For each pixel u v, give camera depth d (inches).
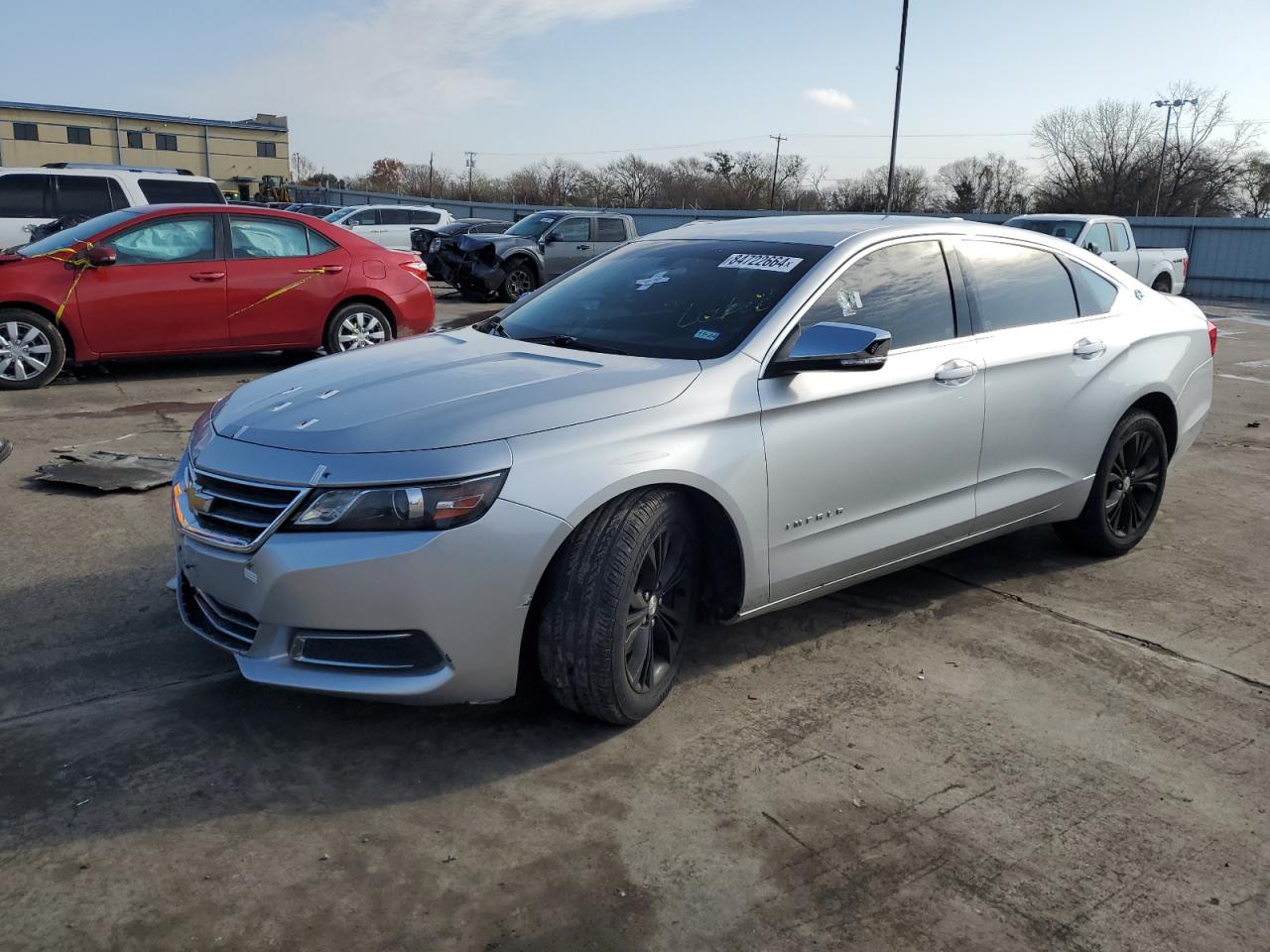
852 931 96.0
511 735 127.7
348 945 92.5
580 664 119.7
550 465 115.6
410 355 146.0
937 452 156.1
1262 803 117.9
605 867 103.9
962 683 144.9
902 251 159.8
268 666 116.1
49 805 111.1
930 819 113.0
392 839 107.3
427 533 110.5
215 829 108.0
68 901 96.8
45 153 2632.9
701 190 2736.2
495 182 3031.5
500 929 95.0
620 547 119.4
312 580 110.7
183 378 357.4
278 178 2871.6
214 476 119.3
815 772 121.5
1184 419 202.8
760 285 148.3
